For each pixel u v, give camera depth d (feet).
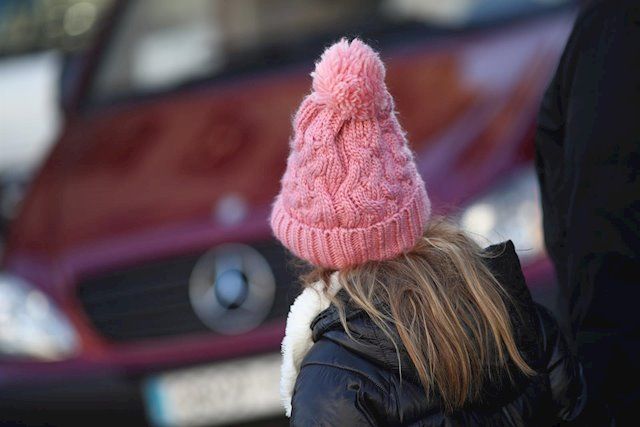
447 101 31.53
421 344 14.56
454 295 15.02
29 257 31.73
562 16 34.63
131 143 34.37
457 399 14.62
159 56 38.75
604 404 16.72
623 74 16.30
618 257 16.38
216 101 35.04
